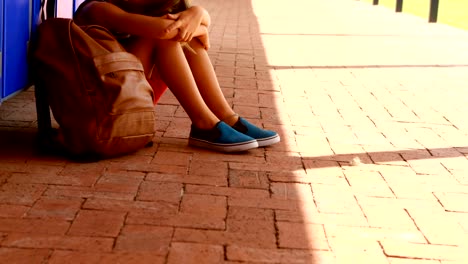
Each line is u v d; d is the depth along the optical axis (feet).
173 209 8.82
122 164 10.52
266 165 11.04
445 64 24.41
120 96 10.25
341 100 17.06
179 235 8.00
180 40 11.11
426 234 8.62
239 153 11.59
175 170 10.43
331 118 14.94
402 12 51.13
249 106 15.61
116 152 10.64
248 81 18.84
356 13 48.37
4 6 10.50
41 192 9.11
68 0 14.66
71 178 9.73
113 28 11.07
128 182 9.73
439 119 15.51
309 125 14.15
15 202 8.70
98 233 7.90
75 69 10.16
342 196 9.84
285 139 12.81
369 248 8.06
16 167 10.05
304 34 32.45
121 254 7.39
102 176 9.90
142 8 11.28
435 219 9.17
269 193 9.72
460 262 7.85
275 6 52.85
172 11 11.39
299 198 9.61
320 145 12.57
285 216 8.87
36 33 10.69
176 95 11.57
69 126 10.30
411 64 24.07
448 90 19.29
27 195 8.96
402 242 8.31
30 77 12.02
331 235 8.36
